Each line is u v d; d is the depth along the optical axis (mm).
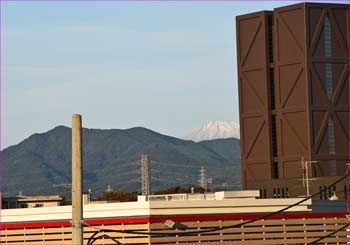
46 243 170500
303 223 170125
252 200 166500
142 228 159500
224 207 164125
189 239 161500
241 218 165250
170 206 160625
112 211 162375
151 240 158750
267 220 167250
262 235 167000
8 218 174500
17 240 173625
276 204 168250
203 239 162250
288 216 169250
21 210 173625
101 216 163000
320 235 171500
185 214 161250
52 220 170500
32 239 172000
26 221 173000
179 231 160750
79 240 76812
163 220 160000
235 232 164625
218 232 163250
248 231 165750
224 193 181125
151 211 159250
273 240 167750
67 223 168500
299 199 170500
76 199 76875
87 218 164250
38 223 171750
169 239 160250
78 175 76938
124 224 161000
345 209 176500
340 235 173250
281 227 168750
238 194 182750
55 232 170000
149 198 176875
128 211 160875
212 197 182875
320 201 173750
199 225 162125
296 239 169500
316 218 171500
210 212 163000
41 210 171875
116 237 161375
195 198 181000
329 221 172625
